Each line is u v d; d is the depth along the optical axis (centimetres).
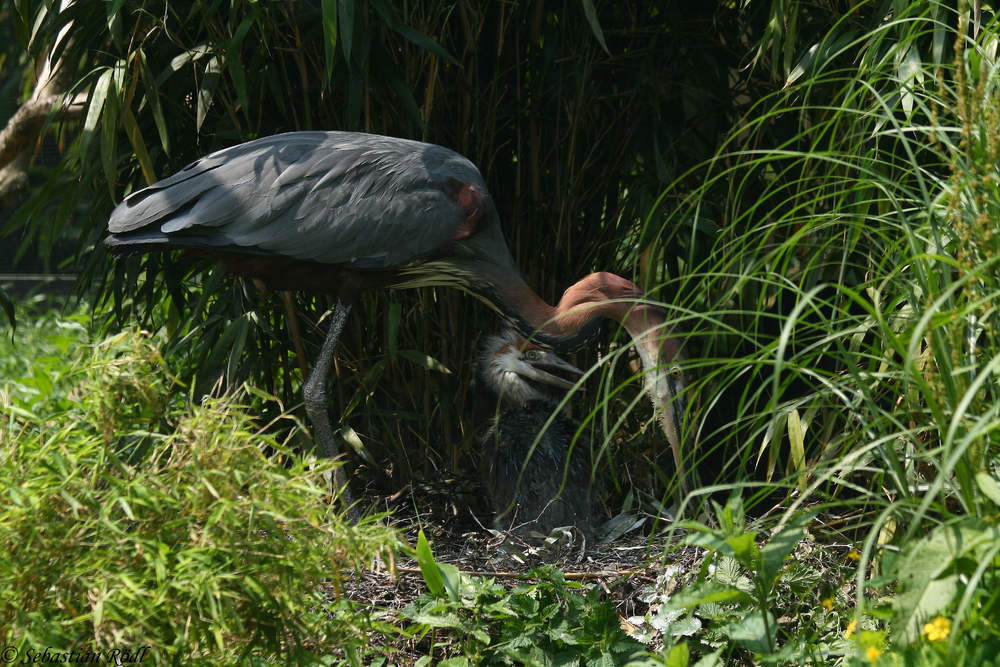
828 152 523
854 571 592
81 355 488
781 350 369
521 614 585
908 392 462
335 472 796
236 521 431
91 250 965
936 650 386
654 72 865
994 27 557
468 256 783
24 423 468
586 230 920
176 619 431
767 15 858
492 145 882
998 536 359
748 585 559
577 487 794
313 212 735
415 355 831
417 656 643
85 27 837
